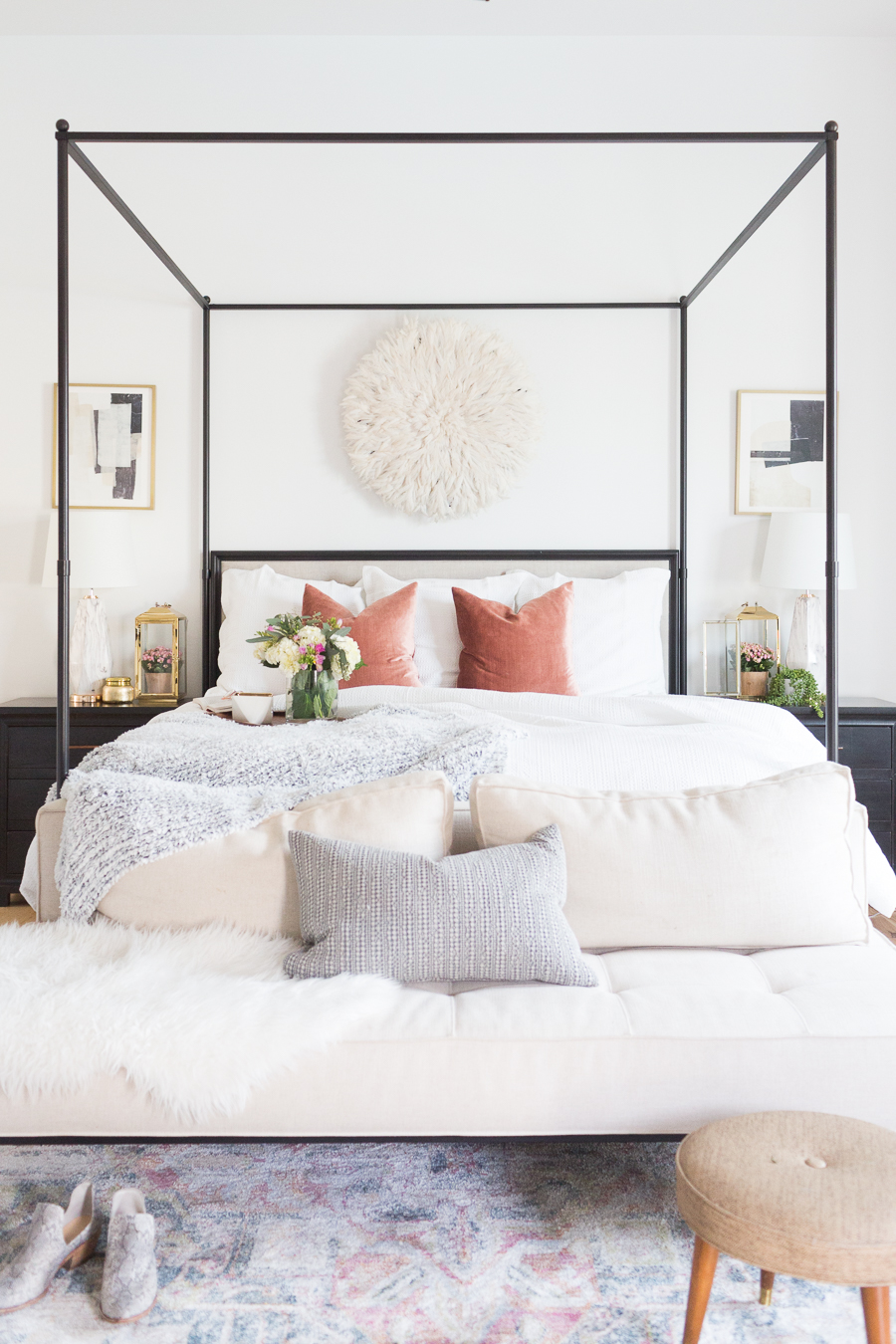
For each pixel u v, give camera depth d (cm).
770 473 384
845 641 384
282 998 153
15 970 160
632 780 214
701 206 372
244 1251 153
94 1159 182
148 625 378
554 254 374
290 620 290
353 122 365
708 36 364
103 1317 138
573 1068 147
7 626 379
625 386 380
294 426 381
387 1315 139
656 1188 172
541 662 326
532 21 354
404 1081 147
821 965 174
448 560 379
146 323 376
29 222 366
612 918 182
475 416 376
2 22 351
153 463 379
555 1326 137
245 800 194
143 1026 146
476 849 197
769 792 190
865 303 379
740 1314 140
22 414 376
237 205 370
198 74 361
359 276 374
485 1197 169
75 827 185
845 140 370
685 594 380
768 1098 147
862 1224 114
